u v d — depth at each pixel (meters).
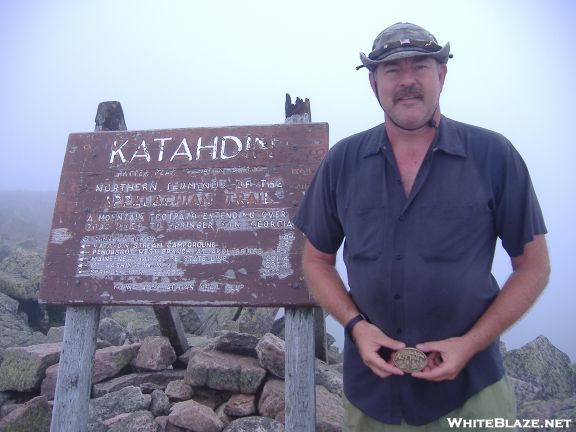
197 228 1.69
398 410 1.02
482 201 0.97
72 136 1.90
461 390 1.00
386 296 1.00
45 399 2.11
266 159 1.74
